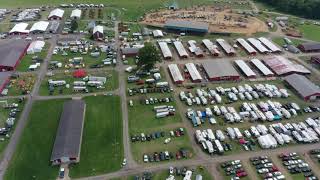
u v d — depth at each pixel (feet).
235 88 539.70
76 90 531.09
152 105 501.56
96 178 376.48
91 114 478.18
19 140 428.97
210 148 413.18
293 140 437.58
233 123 466.70
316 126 456.86
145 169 389.80
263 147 422.41
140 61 565.53
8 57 598.75
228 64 602.03
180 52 645.10
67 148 401.29
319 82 567.18
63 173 379.96
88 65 606.55
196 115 478.59
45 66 599.98
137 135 440.45
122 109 491.31
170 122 467.11
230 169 389.60
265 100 516.73
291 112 485.97
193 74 570.87
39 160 398.83
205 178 378.73
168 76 575.79
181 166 394.32
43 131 444.55
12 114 472.03
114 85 548.72
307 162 403.54
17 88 533.96
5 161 397.19
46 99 510.17
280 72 583.17
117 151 413.80
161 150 417.69
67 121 445.78
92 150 414.21
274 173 385.70
